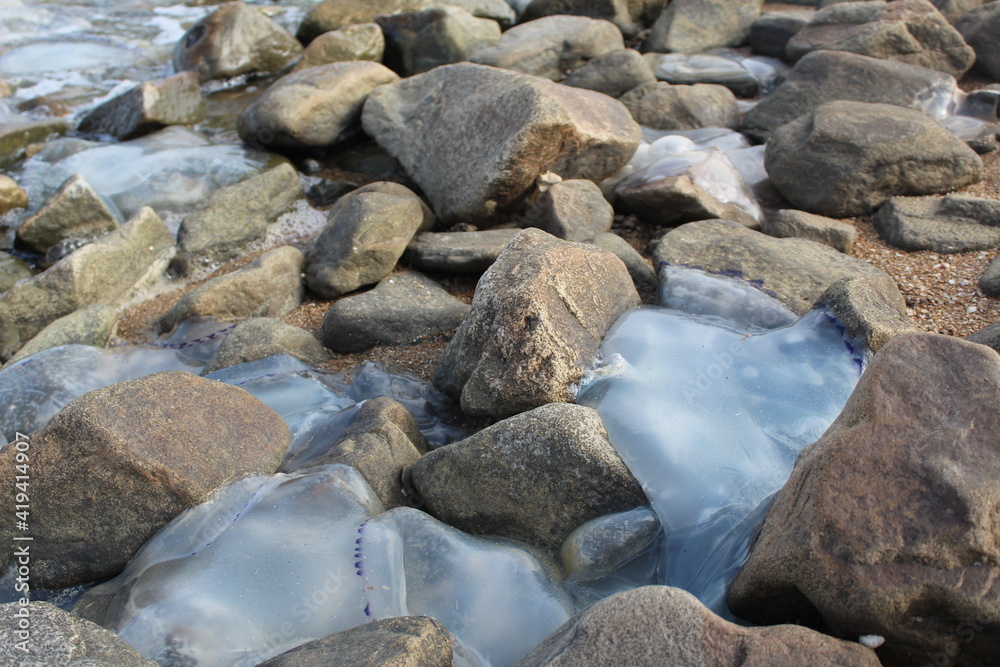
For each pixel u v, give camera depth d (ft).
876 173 5.25
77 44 9.32
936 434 2.67
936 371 2.78
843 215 5.33
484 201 5.36
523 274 3.78
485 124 5.53
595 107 5.63
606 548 3.18
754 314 4.13
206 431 3.45
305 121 6.63
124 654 2.74
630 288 4.21
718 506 3.26
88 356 4.44
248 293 4.87
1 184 6.13
